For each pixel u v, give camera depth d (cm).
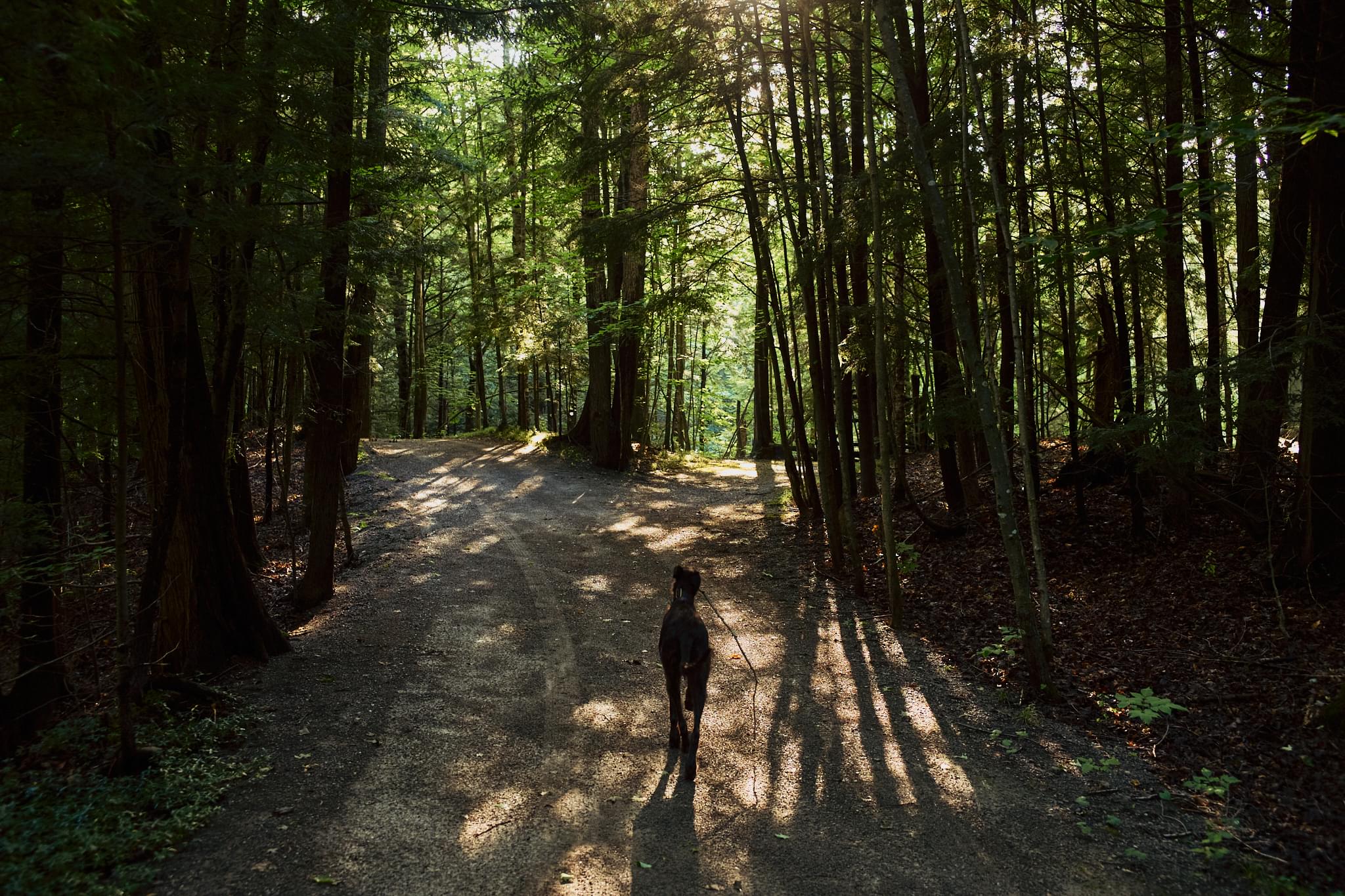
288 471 1248
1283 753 566
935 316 1190
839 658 858
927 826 520
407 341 2967
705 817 530
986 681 773
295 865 459
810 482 1504
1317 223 729
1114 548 1039
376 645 890
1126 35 1047
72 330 816
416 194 1563
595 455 2378
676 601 664
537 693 753
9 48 372
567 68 1349
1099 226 735
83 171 436
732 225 1834
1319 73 727
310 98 749
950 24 1025
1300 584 781
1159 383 767
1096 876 461
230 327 939
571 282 2559
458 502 1783
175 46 577
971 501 1364
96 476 971
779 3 1119
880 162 1054
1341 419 686
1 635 709
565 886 448
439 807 535
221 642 803
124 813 495
